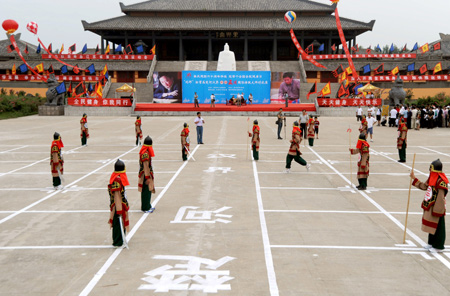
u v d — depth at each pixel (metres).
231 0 93.44
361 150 14.80
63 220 11.47
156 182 16.00
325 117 49.72
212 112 52.00
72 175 17.44
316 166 19.42
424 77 68.81
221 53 71.00
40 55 75.00
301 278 7.81
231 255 8.90
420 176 17.39
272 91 65.31
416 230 10.62
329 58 75.06
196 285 7.52
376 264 8.49
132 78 74.25
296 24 84.50
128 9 86.81
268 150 24.23
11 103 53.28
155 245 9.52
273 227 10.77
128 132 33.25
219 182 15.98
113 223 9.33
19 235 10.27
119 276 7.91
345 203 13.16
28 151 24.02
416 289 7.42
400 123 20.55
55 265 8.45
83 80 68.62
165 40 93.31
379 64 73.88
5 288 7.44
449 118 37.47
